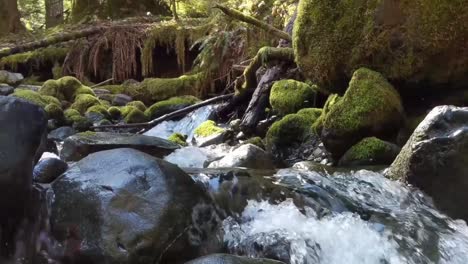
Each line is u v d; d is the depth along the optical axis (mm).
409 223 2943
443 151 3072
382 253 2789
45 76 10109
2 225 2484
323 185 3297
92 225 2430
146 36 9484
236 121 5844
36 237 2561
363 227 2914
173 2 9992
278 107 5242
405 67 4168
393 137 4039
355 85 4105
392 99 3986
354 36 4387
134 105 7492
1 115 2484
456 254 2799
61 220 2514
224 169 3295
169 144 4680
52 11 14297
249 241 2760
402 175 3309
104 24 10023
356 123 3945
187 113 6789
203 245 2637
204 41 8172
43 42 8719
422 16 4086
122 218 2410
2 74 8820
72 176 2633
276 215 2975
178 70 9625
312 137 4527
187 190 2664
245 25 7895
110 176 2561
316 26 4629
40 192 2654
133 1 12211
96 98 7504
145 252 2375
